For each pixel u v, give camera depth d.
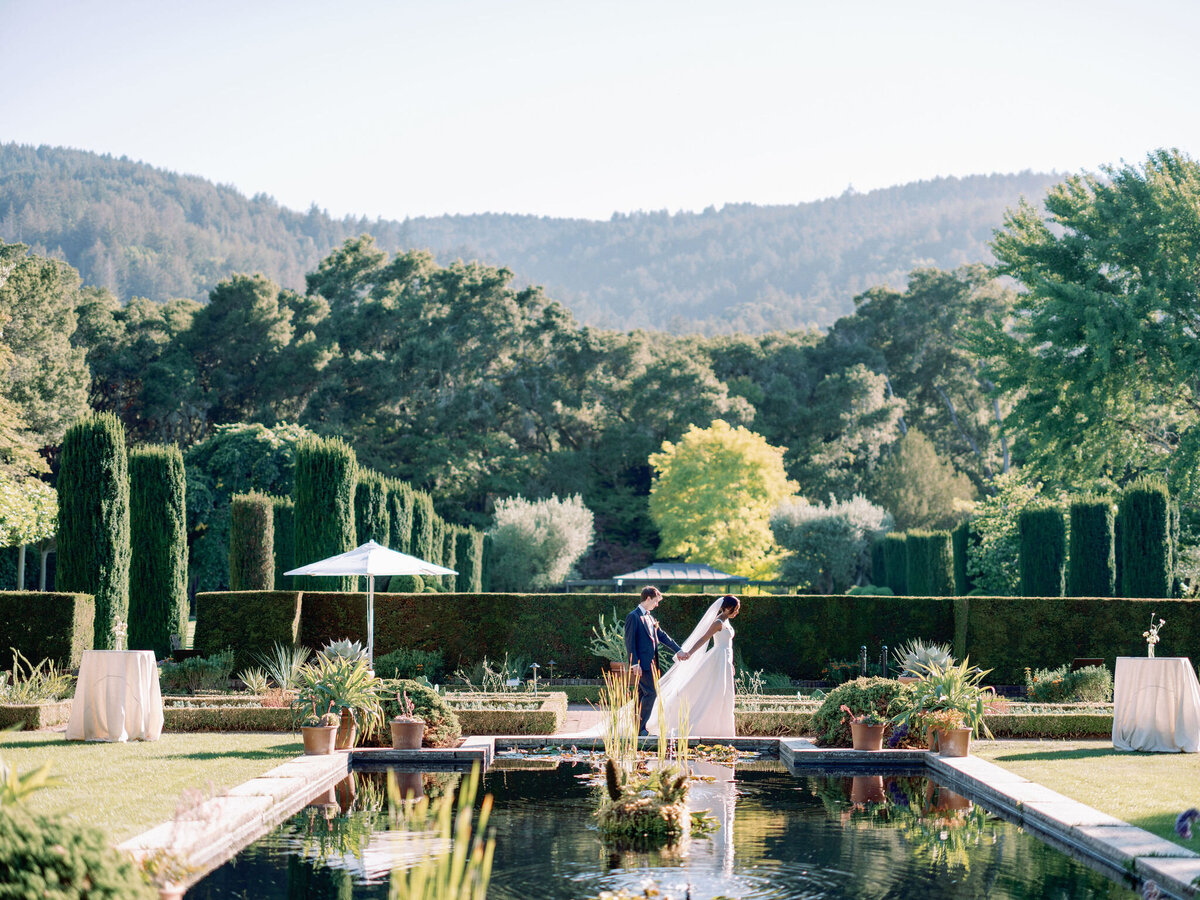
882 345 63.72
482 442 54.22
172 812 7.27
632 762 8.48
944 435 61.84
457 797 8.80
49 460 49.09
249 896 5.68
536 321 59.53
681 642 19.16
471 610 19.31
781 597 19.61
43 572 40.78
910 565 33.88
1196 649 18.50
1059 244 32.88
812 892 5.86
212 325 57.06
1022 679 18.62
